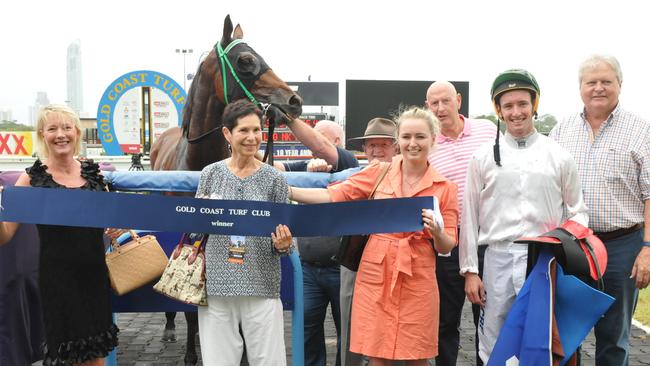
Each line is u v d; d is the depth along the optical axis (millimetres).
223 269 2906
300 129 4168
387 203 2994
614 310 3543
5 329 3391
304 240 3803
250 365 3002
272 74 4242
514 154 3191
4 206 2898
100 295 3094
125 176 3355
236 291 2877
